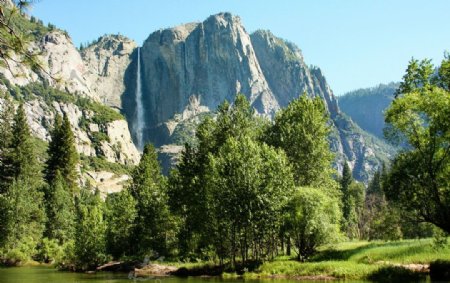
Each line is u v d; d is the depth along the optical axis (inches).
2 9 423.5
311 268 1460.4
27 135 3853.3
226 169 1800.0
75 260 2327.8
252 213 1717.5
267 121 2628.0
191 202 2159.2
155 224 2583.7
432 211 1296.8
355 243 2101.4
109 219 2738.7
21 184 3073.3
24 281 1596.9
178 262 2305.6
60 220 3486.7
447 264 1220.5
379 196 4062.5
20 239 2935.5
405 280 1150.3
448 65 1338.6
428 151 1277.1
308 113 2309.3
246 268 1662.2
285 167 1830.7
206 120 2544.3
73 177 4320.9
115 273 2025.1
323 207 1747.0
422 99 1275.8
